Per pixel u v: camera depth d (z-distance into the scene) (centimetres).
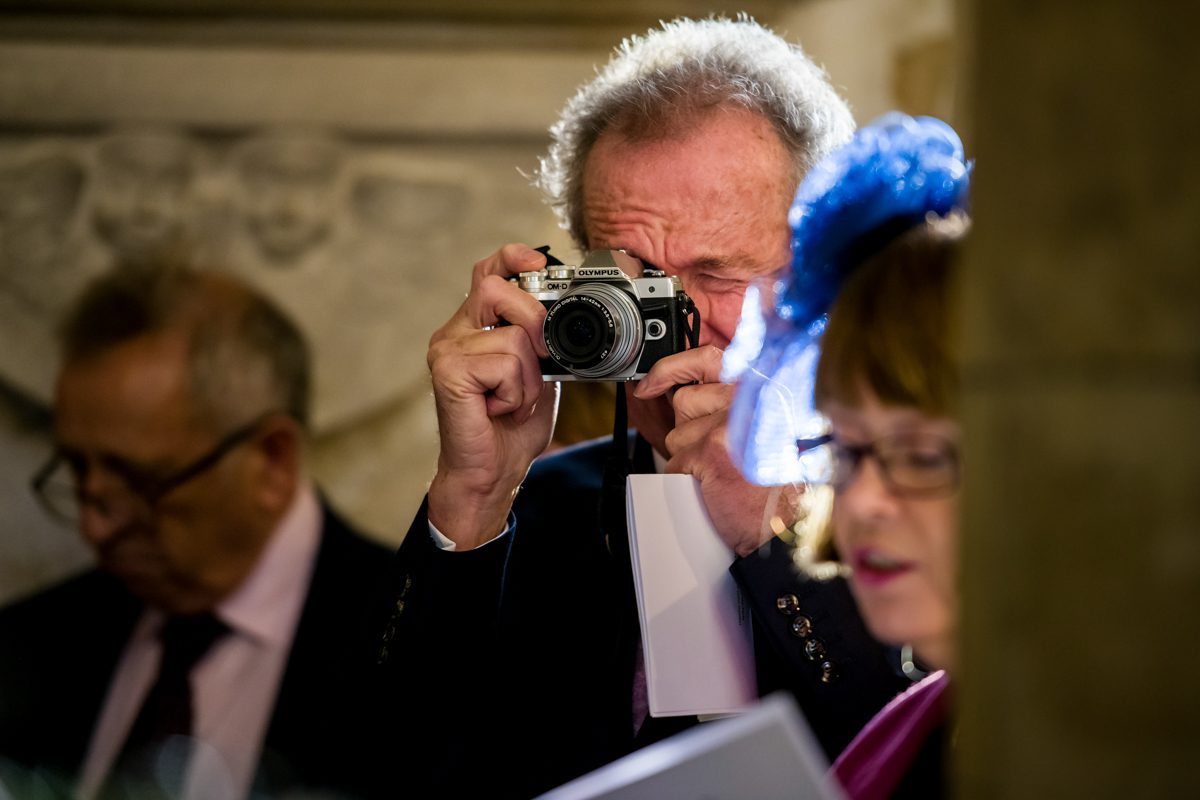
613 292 231
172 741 367
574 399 297
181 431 380
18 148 579
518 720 240
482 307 239
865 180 158
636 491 208
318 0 575
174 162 585
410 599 231
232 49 583
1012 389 94
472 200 596
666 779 127
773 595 203
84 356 382
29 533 539
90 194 577
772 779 125
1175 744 87
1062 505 91
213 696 369
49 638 373
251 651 366
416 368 591
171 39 578
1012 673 94
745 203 246
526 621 249
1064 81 90
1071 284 90
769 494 207
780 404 189
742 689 205
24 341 568
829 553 187
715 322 248
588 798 130
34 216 574
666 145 248
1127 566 88
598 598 247
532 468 273
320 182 588
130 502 379
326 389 584
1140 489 87
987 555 97
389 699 230
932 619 135
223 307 400
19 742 365
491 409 232
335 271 589
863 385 134
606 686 235
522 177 598
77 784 360
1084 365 89
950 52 529
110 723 371
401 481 588
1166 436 86
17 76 575
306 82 588
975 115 100
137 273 397
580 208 272
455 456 233
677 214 246
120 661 377
